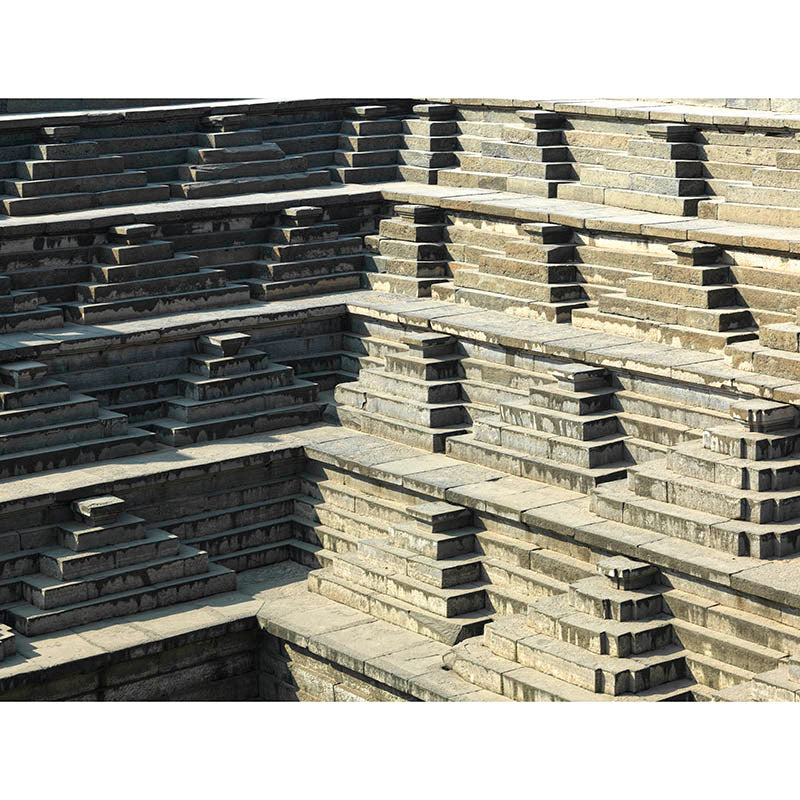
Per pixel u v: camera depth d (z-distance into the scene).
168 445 21.94
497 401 21.66
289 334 24.05
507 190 25.78
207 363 22.53
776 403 18.58
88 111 26.45
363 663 18.05
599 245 22.95
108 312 22.97
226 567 20.77
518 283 23.27
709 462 18.20
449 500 19.80
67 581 19.20
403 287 25.03
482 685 17.36
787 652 16.38
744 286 20.80
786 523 17.61
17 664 17.95
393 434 22.11
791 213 21.58
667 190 23.20
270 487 21.81
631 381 20.31
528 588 18.69
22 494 19.59
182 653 19.05
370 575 19.70
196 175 25.84
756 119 22.27
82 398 21.36
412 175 27.33
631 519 18.39
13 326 22.23
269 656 19.59
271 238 25.41
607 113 24.45
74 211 24.23
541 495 19.53
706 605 17.06
